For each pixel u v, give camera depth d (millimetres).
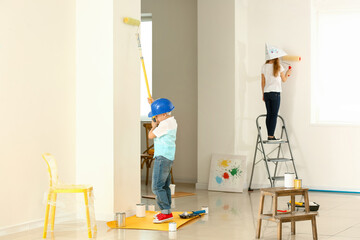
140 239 4531
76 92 5621
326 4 7941
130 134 5723
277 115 7781
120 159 5551
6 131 4746
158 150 5336
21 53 4926
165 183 5516
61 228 5043
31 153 5020
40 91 5141
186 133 8945
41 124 5148
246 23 8312
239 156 8016
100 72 5504
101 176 5492
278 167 8109
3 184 4711
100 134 5500
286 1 8078
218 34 8188
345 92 7957
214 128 8227
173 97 9062
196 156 8859
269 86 7719
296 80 8008
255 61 8266
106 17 5484
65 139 5453
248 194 7594
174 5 9055
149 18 9461
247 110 8305
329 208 6262
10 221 4781
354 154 7715
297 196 7352
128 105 5691
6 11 4770
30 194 5004
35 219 5070
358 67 7891
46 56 5223
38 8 5129
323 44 8031
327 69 8023
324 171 7863
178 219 5441
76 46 5625
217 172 8086
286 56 7891
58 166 5359
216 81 8219
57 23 5367
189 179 8930
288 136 8047
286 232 4812
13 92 4828
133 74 5781
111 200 5438
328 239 4512
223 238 4559
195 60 8883
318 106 8070
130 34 5723
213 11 8219
